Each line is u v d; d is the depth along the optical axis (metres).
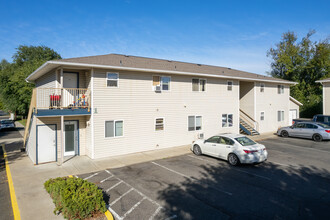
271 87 24.41
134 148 14.42
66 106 12.93
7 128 29.06
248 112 23.05
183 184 8.84
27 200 7.54
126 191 8.20
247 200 7.35
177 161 12.37
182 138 16.81
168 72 15.21
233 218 6.21
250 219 6.15
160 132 15.63
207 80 18.28
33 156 12.48
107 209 6.78
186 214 6.46
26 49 50.03
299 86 39.09
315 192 7.96
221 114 19.27
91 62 12.81
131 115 14.28
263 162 12.02
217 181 9.14
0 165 12.27
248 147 11.01
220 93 19.20
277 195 7.73
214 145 12.49
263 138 19.67
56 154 12.70
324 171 10.38
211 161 12.27
